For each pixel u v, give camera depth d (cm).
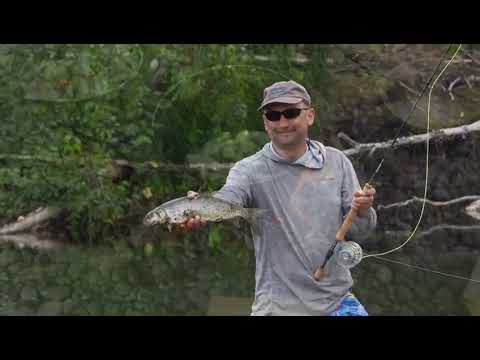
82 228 1102
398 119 1166
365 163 1164
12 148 1145
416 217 1118
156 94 1190
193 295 792
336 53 1233
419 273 873
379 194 1134
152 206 1145
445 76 1123
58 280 866
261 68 1174
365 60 1229
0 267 930
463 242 1027
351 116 1192
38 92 1146
